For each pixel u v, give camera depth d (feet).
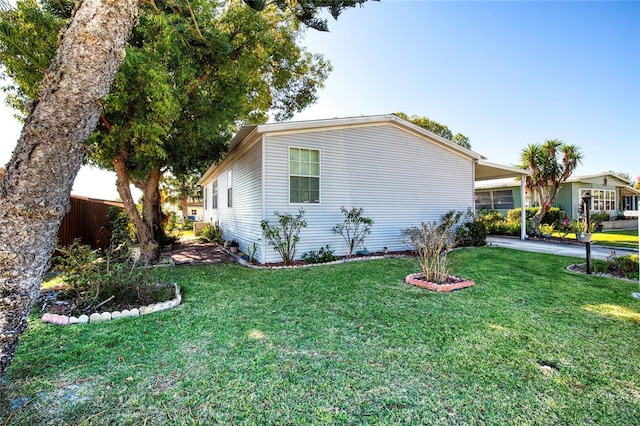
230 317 12.25
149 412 6.64
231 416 6.52
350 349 9.46
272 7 31.19
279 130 23.61
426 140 31.48
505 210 57.00
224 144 30.86
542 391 7.34
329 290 16.08
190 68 22.17
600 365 8.50
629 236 42.37
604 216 52.54
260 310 13.07
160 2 11.44
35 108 5.64
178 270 21.54
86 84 5.75
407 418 6.43
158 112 19.07
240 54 28.60
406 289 16.21
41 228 5.72
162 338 10.28
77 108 5.74
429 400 7.01
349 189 27.12
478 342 9.89
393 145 29.43
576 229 39.50
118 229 26.99
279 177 24.04
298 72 44.24
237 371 8.23
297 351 9.34
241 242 30.60
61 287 16.52
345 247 26.81
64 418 6.44
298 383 7.68
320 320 11.86
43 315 12.09
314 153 25.53
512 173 41.19
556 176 41.24
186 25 12.42
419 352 9.25
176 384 7.65
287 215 23.70
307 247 25.20
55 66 5.72
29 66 17.34
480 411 6.64
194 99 24.84
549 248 31.83
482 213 51.78
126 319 12.07
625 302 13.88
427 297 14.74
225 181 39.91
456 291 15.72
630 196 67.72
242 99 29.66
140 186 34.37
